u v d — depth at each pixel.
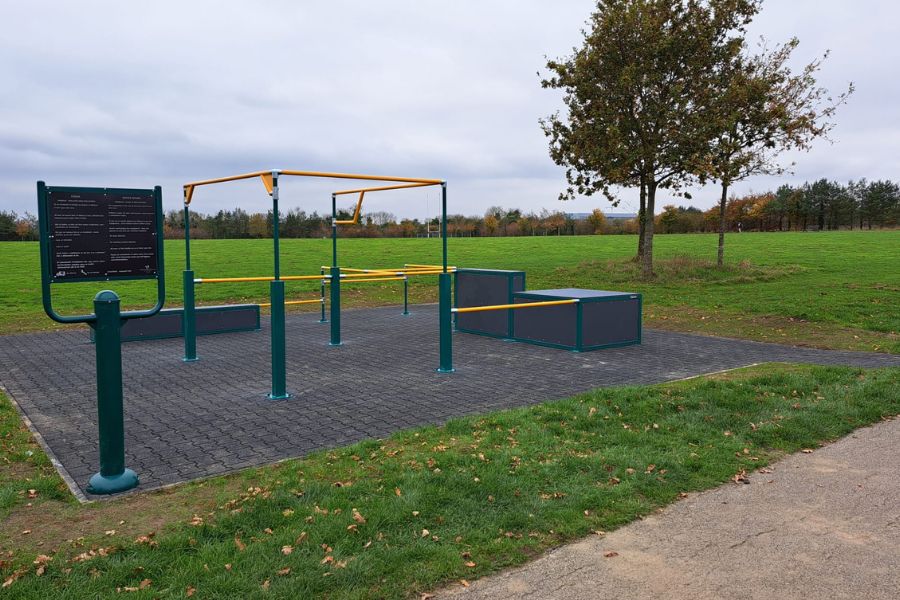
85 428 6.42
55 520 4.26
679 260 24.66
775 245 41.47
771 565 3.64
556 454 5.36
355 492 4.54
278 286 7.45
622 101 21.20
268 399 7.48
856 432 6.13
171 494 4.68
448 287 8.96
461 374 8.86
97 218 4.84
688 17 20.84
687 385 7.64
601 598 3.29
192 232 58.50
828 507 4.44
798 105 21.19
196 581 3.41
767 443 5.79
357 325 14.07
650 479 4.85
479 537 3.92
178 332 12.27
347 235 62.38
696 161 20.36
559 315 10.98
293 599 3.25
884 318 13.32
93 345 11.33
